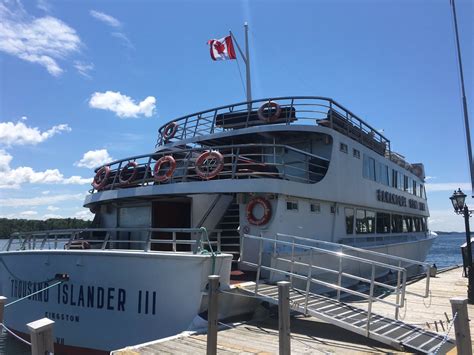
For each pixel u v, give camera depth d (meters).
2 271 11.43
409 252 19.86
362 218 15.31
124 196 12.02
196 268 8.20
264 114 14.01
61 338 9.52
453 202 13.87
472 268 13.22
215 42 18.36
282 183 10.54
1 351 11.19
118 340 8.73
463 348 5.11
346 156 13.74
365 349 7.25
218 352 6.79
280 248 10.40
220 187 10.62
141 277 8.62
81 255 9.38
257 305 9.43
